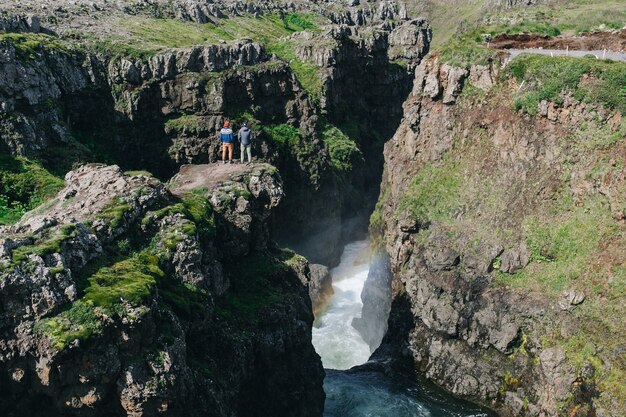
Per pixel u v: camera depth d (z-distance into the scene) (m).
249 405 29.53
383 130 100.31
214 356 27.02
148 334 20.67
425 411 38.19
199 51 61.56
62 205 27.38
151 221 26.55
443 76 50.69
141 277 22.28
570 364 34.06
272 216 37.75
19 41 47.47
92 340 19.27
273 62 68.38
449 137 49.66
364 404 38.91
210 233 29.44
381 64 100.00
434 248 44.91
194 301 25.73
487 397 38.66
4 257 19.31
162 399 20.25
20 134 41.38
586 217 38.31
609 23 65.00
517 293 38.88
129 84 57.56
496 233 42.31
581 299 35.41
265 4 129.75
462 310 41.31
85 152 46.75
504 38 55.69
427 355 43.06
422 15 169.25
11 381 19.08
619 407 31.00
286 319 31.70
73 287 20.03
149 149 58.69
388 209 54.69
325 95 81.75
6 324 18.95
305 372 32.62
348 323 55.50
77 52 55.25
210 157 59.75
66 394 19.39
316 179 67.56
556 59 43.19
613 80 39.16
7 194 36.59
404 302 46.47
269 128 66.25
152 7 86.88
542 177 41.62
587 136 39.72
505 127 45.09
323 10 143.00
